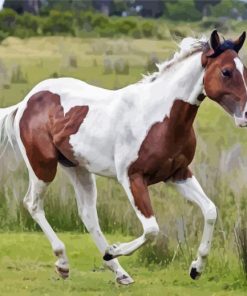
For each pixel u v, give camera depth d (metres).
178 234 12.52
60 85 11.79
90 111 11.25
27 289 11.36
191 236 12.69
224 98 10.26
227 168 14.55
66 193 14.95
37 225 14.82
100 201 14.71
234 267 11.77
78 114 11.34
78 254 13.26
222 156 14.82
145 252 12.56
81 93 11.54
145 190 10.73
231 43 10.35
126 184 10.83
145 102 10.77
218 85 10.26
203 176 14.29
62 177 15.15
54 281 11.74
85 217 11.83
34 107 11.84
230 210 13.59
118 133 10.88
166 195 14.01
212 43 10.33
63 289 11.34
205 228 10.67
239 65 10.23
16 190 15.16
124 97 10.95
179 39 11.00
